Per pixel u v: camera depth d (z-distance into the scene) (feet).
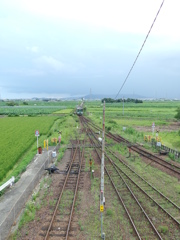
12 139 139.33
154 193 60.34
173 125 215.31
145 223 46.39
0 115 341.41
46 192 60.80
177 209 51.93
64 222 46.70
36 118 278.26
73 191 61.31
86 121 237.25
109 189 62.95
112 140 131.54
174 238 41.81
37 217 48.60
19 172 75.77
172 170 78.07
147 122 234.99
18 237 42.09
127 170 78.84
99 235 42.55
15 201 55.31
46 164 83.82
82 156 96.22
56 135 144.05
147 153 102.89
